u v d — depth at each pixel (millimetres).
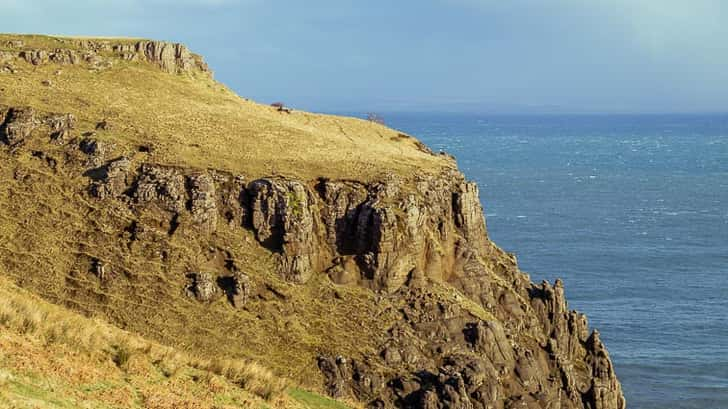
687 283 151375
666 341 118812
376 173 82125
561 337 81188
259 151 86375
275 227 75812
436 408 64000
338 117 119250
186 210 76062
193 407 36750
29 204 76562
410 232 76375
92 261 71938
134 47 108938
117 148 83000
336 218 77625
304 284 73312
